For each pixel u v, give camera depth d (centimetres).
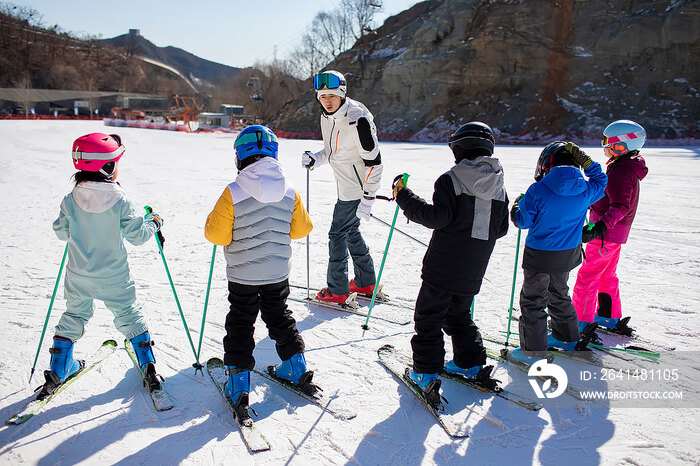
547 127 3152
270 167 265
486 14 3638
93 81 10575
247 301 273
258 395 282
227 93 9431
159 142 2606
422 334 281
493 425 256
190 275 488
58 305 406
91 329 359
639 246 608
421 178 1225
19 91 8594
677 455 233
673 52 3023
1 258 532
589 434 249
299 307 419
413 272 514
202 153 1958
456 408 271
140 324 286
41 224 695
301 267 531
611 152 343
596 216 361
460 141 269
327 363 320
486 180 264
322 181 1184
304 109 4616
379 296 438
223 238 264
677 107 2950
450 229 268
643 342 352
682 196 975
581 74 3281
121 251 277
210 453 230
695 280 481
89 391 279
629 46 3147
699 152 2028
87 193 262
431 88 3634
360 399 278
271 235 268
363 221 750
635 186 338
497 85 3475
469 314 296
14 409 261
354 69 4512
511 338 359
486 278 491
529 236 309
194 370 307
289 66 6425
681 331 370
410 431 250
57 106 9531
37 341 339
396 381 298
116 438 239
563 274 314
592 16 3356
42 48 10406
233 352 269
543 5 3384
